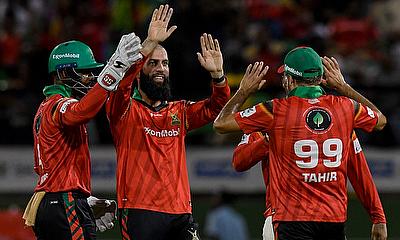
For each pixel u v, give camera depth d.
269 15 55.50
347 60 52.00
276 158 22.94
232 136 46.34
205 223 45.53
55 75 24.16
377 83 47.66
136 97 24.75
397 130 45.88
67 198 23.30
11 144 45.56
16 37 53.44
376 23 58.88
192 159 45.44
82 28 54.75
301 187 22.66
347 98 23.52
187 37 48.03
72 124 22.86
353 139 23.73
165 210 24.06
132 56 22.61
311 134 22.75
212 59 24.81
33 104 45.88
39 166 23.75
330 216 22.61
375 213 24.05
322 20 56.91
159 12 23.94
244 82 23.50
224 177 45.56
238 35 51.22
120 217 24.28
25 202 45.19
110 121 24.53
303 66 23.17
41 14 56.44
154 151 24.25
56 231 23.27
